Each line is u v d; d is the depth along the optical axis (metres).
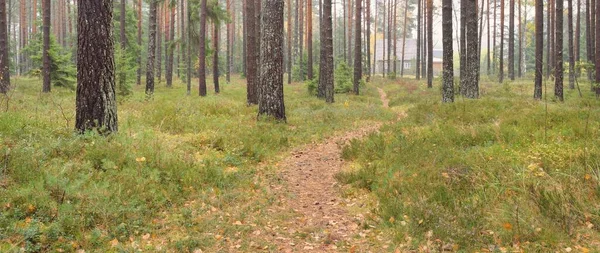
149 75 25.11
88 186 5.91
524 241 4.84
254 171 8.36
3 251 4.17
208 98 22.33
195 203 6.36
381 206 6.18
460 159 7.84
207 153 9.06
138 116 12.79
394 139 10.36
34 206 5.22
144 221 5.51
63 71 24.41
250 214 6.18
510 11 41.19
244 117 14.25
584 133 8.96
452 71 17.69
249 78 18.83
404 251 4.93
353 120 15.89
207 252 4.93
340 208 6.62
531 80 40.09
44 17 21.84
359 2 27.67
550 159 7.07
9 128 8.16
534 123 10.57
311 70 32.69
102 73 8.52
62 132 8.34
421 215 5.58
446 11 17.64
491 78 46.09
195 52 32.91
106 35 8.56
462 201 5.99
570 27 27.05
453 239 4.96
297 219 6.11
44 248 4.55
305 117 15.60
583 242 4.72
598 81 21.20
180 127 11.39
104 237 4.93
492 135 9.65
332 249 5.12
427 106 16.52
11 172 5.99
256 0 25.55
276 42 13.70
